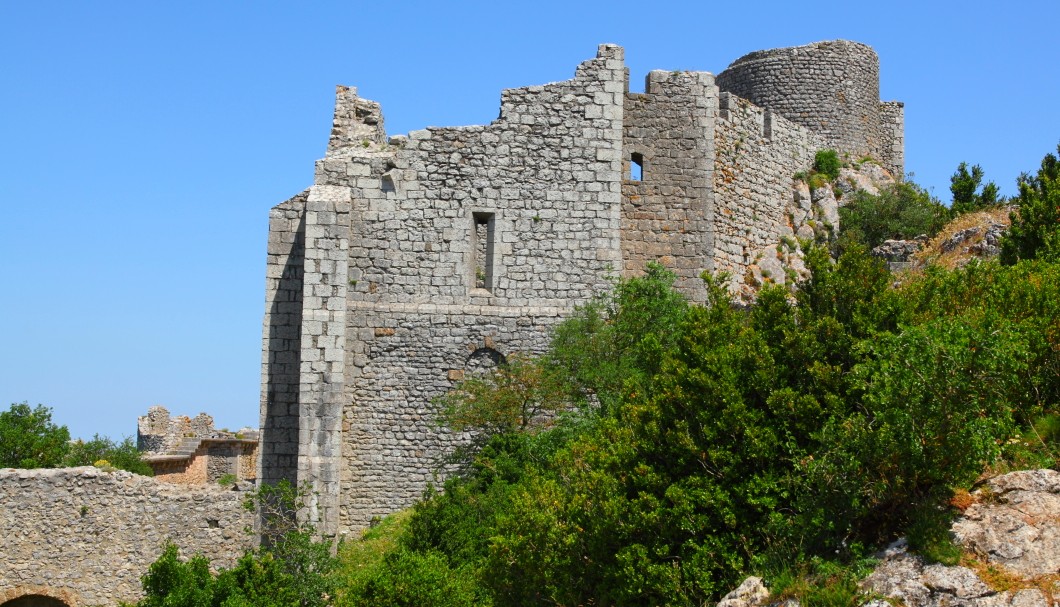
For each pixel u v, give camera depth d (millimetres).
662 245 39469
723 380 22344
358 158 37906
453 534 31375
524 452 34000
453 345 37188
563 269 37750
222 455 58125
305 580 31656
